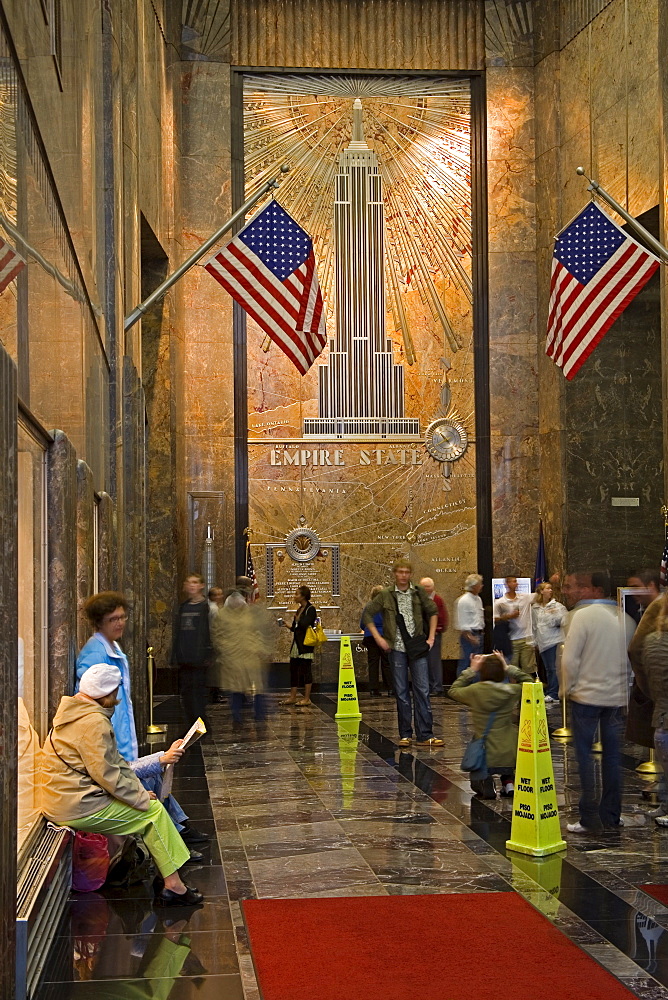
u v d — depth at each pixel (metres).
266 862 7.17
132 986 4.93
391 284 20.05
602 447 18.80
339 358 19.94
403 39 20.06
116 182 11.18
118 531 10.93
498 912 5.97
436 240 20.08
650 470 18.72
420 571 19.80
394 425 19.94
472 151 20.09
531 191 19.94
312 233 20.00
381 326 20.02
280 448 19.70
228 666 13.98
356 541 19.80
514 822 7.44
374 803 9.08
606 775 8.03
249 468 19.64
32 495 5.60
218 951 5.40
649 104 16.06
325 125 20.08
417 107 20.14
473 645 14.62
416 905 6.12
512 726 9.23
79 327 7.59
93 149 9.53
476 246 20.02
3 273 3.94
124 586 12.35
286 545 19.64
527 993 4.72
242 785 9.99
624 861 7.08
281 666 19.48
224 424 19.36
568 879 6.66
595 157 17.84
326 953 5.30
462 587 19.81
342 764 11.09
